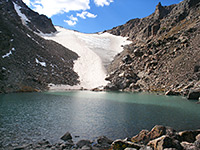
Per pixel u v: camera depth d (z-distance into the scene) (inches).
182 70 2049.7
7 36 2349.9
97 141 565.3
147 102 1380.4
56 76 2623.0
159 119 839.1
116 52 4441.4
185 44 2427.4
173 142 452.1
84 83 2849.4
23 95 1555.1
